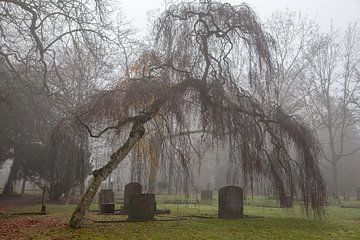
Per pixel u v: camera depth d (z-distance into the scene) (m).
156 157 19.86
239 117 17.78
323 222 19.05
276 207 30.48
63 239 12.83
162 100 16.94
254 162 17.91
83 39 26.72
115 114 16.81
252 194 18.67
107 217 19.91
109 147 20.25
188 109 17.72
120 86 17.98
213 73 18.12
